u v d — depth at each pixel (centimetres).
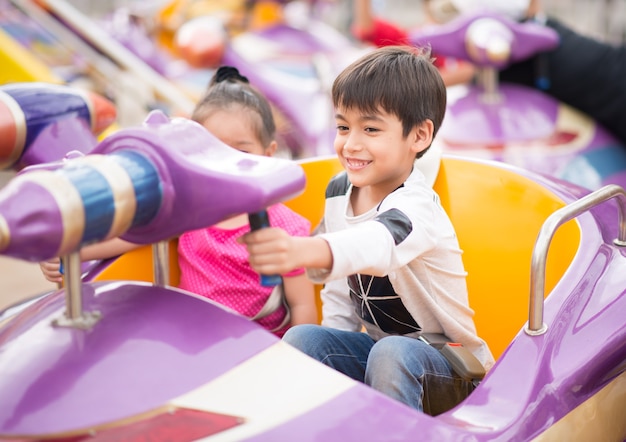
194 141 103
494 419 110
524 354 120
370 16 352
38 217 86
